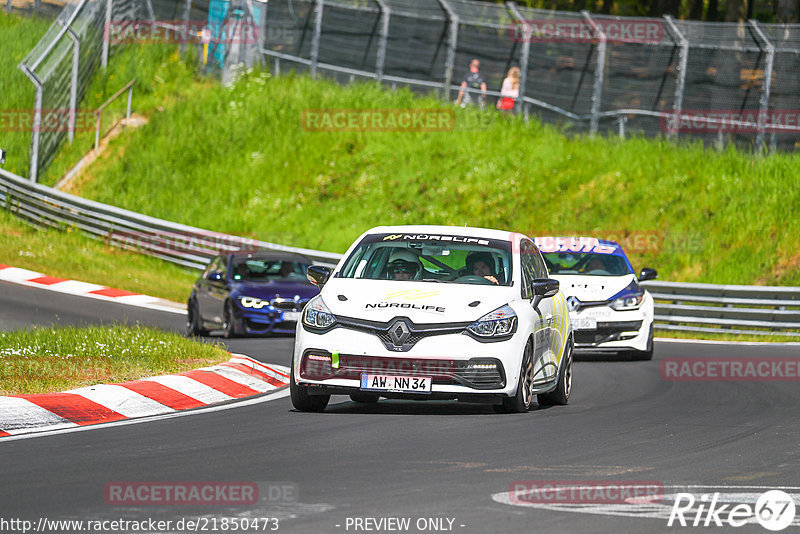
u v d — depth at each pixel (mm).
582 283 66812
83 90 136500
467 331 39406
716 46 118125
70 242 114438
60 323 71188
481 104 128750
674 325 91562
